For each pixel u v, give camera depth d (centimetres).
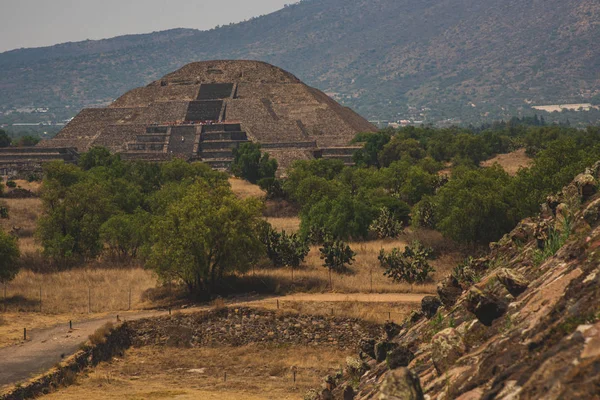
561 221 5956
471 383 3669
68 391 16700
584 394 2738
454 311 6400
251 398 16262
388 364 5872
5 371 17250
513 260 6950
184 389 17175
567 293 3772
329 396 7525
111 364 19862
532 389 3022
